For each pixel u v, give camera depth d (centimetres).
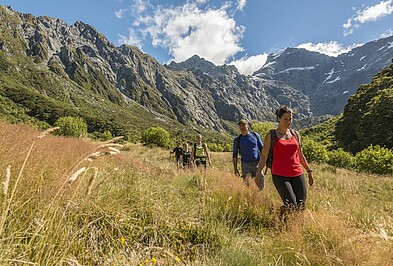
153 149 3728
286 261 292
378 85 7269
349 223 381
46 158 351
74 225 257
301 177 441
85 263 217
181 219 377
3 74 18138
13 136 382
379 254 256
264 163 455
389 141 5319
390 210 631
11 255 177
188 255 291
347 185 1095
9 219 211
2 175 254
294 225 354
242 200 477
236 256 288
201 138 948
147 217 348
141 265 238
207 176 671
